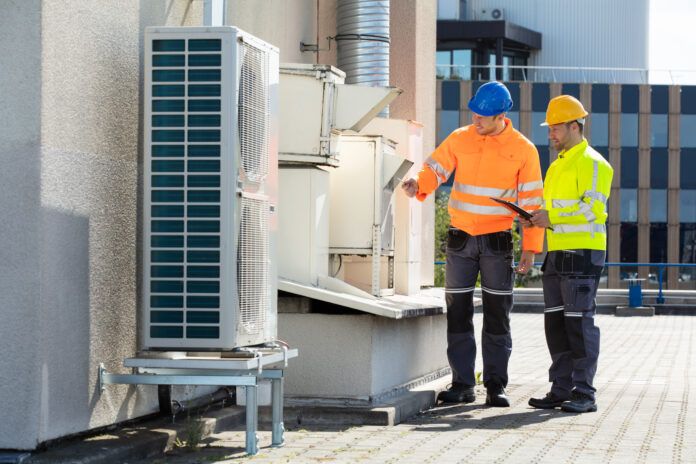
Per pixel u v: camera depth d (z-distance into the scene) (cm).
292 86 800
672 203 6669
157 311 598
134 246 642
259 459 584
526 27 7181
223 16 779
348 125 802
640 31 7331
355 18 1045
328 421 751
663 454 617
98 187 595
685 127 6638
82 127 576
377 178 872
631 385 1041
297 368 779
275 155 662
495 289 873
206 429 681
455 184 884
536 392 975
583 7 7225
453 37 6719
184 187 595
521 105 6412
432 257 1188
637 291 2653
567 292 849
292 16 991
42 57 536
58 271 554
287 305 779
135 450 580
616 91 6600
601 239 855
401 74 1169
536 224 844
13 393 540
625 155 6644
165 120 597
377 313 754
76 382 576
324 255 821
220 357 614
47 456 534
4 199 540
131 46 635
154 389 684
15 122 539
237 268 600
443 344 1011
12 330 539
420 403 832
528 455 609
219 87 593
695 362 1346
